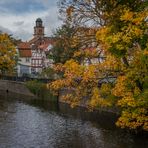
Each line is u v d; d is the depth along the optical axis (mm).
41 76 80250
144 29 27547
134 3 28328
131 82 28734
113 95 30562
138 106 28594
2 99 66812
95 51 32906
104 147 30203
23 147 30438
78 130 37312
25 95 75125
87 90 31969
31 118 44969
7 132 36125
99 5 31891
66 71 31312
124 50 28312
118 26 28234
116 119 42812
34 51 130875
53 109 53281
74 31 37781
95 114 47312
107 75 30453
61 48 63312
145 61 27484
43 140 33000
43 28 146500
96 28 35625
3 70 94875
